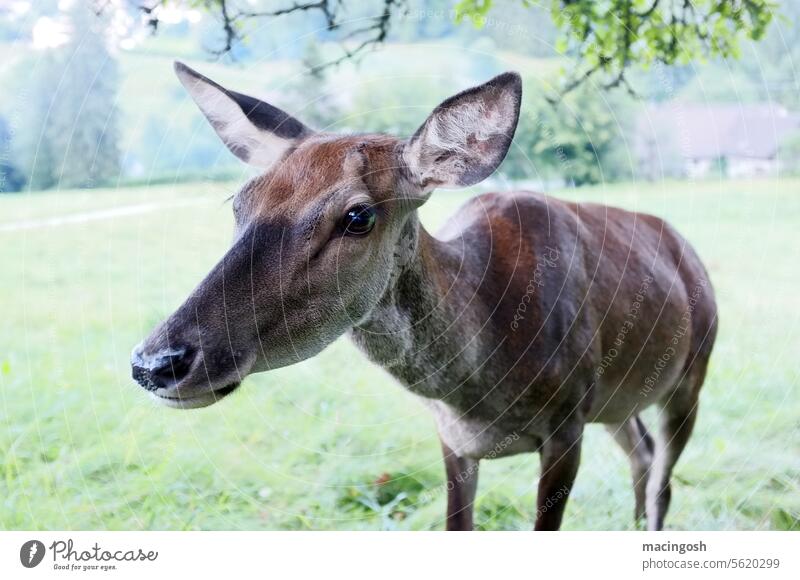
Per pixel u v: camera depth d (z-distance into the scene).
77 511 4.84
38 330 7.36
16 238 9.31
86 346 7.00
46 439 5.52
